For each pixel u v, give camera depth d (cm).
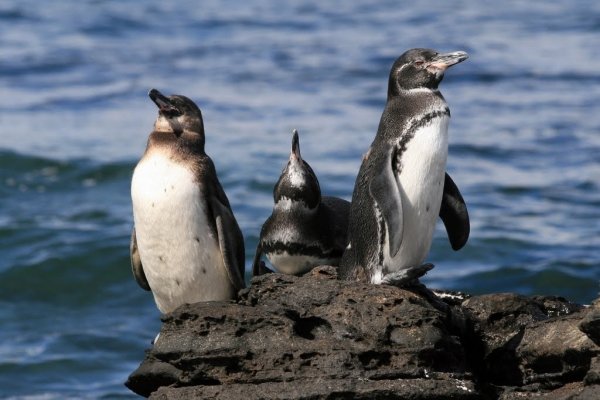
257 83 3678
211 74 3822
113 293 1898
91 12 5053
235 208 2314
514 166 2741
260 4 5469
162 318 883
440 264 1986
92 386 1563
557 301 953
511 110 3338
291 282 901
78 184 2517
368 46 4325
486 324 915
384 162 915
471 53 4188
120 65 3966
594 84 3678
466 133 3056
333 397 830
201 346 862
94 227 2178
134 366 1633
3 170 2570
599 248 2055
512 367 895
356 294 875
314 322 873
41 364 1625
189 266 961
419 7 5375
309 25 4869
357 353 845
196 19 4994
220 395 847
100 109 3306
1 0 5262
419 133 921
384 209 894
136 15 5028
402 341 847
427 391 827
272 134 2981
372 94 3506
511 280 1888
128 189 2497
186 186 946
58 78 3728
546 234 2156
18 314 1822
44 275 1953
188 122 976
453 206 975
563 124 3153
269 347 854
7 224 2186
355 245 932
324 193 2431
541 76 3797
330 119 3173
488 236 2116
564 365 846
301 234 990
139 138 2919
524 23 4872
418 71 941
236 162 2664
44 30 4609
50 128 3030
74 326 1770
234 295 980
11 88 3575
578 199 2450
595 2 5444
